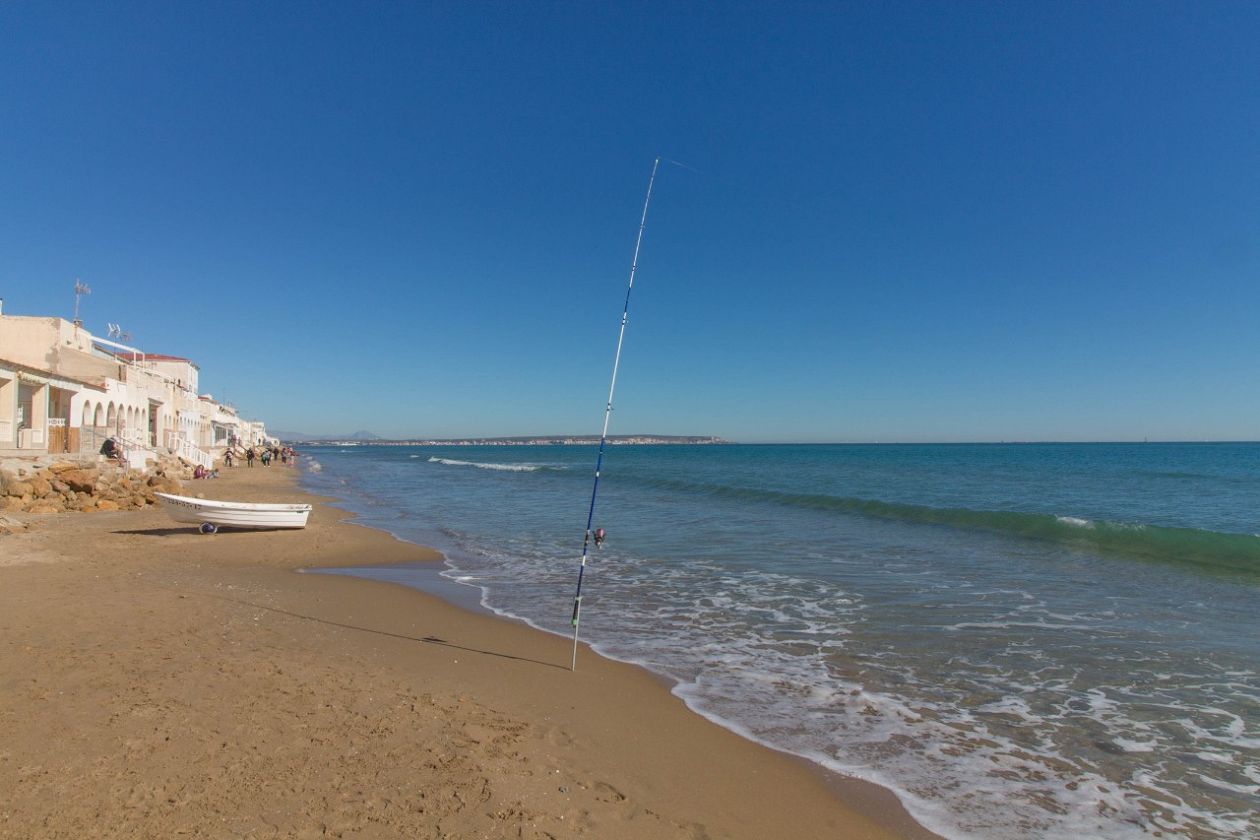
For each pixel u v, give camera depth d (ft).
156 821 12.54
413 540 56.80
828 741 18.53
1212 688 22.58
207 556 45.91
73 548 44.78
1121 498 93.56
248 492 100.01
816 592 36.91
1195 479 135.13
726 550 51.06
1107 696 21.91
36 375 78.95
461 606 33.65
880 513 76.28
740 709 20.66
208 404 197.06
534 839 12.74
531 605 34.09
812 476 152.87
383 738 16.81
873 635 28.78
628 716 19.72
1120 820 14.83
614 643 27.61
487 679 22.30
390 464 260.42
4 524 49.93
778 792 15.67
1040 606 33.60
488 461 305.53
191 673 20.70
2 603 28.58
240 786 14.02
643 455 416.87
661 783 15.74
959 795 15.79
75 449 82.94
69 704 17.79
